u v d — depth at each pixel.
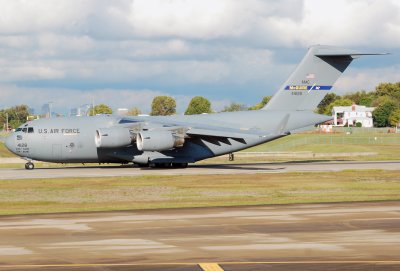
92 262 57.75
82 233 73.44
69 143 178.12
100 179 149.50
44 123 179.50
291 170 174.75
